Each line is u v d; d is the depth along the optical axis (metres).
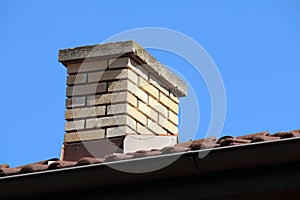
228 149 8.05
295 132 8.50
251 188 8.16
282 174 8.09
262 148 7.94
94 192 8.75
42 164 9.54
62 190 8.75
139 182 8.52
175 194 8.42
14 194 8.91
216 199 8.30
